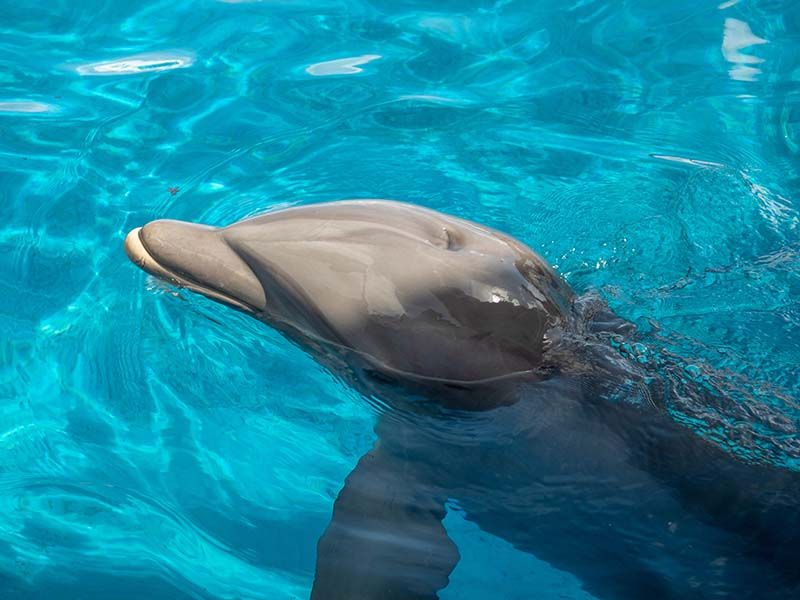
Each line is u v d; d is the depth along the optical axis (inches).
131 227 199.9
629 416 137.3
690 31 281.9
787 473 131.7
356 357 144.8
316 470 149.7
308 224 149.6
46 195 209.6
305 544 139.2
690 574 127.4
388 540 128.1
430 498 136.5
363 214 150.0
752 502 128.6
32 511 141.7
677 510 130.2
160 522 140.9
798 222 208.4
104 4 290.5
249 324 165.6
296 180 216.5
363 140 232.4
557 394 139.3
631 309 172.6
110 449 152.5
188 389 163.3
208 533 139.8
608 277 187.8
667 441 134.7
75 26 279.7
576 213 208.8
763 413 141.9
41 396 161.5
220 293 151.5
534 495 136.2
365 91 252.4
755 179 223.6
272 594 131.6
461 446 140.7
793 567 124.0
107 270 188.4
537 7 293.3
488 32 281.0
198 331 172.2
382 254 142.9
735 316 171.6
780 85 259.6
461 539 139.1
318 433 155.0
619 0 295.1
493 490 137.9
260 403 160.2
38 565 133.7
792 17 288.0
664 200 213.8
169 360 168.4
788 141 238.8
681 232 203.2
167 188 213.0
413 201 210.8
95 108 241.9
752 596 124.3
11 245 194.5
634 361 148.0
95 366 167.2
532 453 137.0
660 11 291.1
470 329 139.3
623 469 133.3
